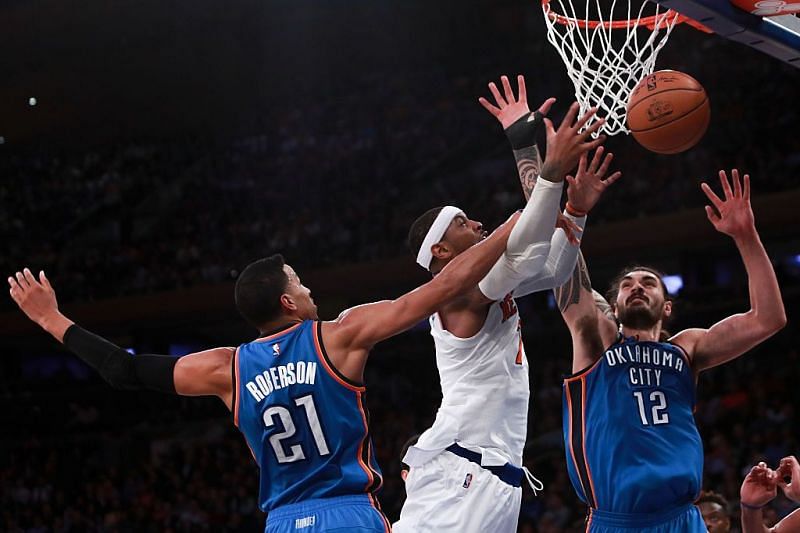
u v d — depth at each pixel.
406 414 16.67
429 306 3.12
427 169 21.69
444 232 3.81
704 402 13.87
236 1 24.14
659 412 3.85
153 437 18.84
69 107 25.77
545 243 3.39
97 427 19.58
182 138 25.66
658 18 4.55
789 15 4.09
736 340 3.93
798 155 16.08
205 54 25.02
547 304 17.81
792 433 12.48
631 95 4.10
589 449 3.89
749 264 3.89
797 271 15.98
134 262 21.33
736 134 17.03
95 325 20.41
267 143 24.23
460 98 23.45
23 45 25.02
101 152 25.77
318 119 24.27
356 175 22.06
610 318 4.18
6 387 21.23
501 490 3.72
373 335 3.17
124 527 15.64
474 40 24.42
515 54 23.84
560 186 3.31
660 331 4.21
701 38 19.86
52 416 20.11
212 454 16.95
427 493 3.76
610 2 4.89
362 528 3.12
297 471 3.20
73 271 21.48
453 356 3.79
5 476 18.19
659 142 3.97
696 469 3.80
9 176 25.47
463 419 3.73
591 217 17.20
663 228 16.02
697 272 16.23
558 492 12.41
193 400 19.67
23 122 26.03
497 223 18.61
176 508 15.63
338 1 24.70
